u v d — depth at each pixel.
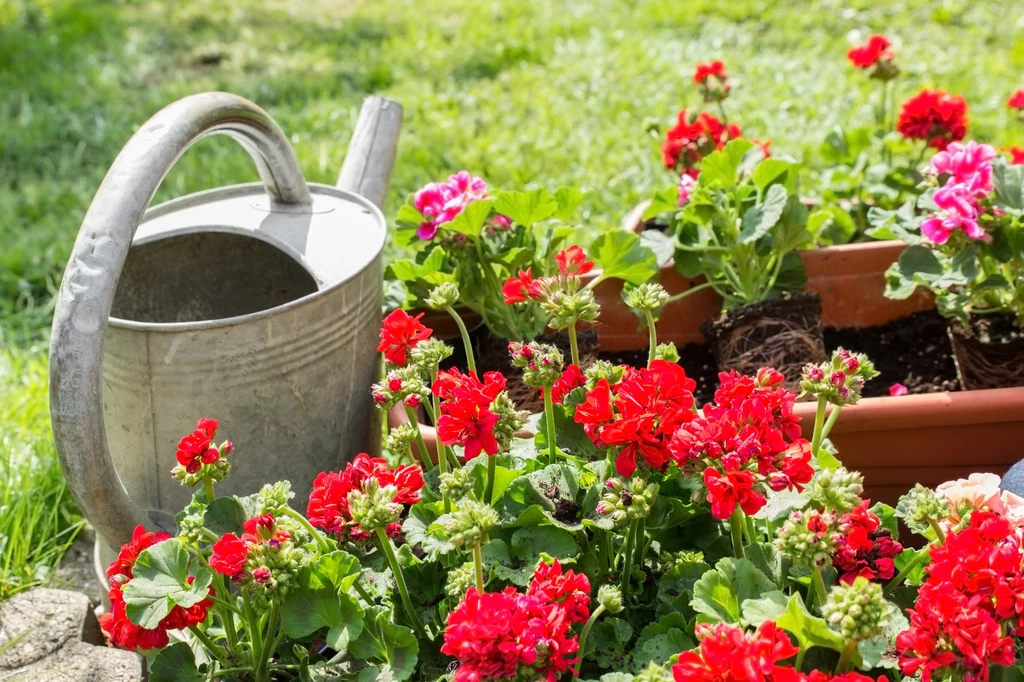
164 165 1.67
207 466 1.45
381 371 2.11
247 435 1.80
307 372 1.83
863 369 1.47
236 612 1.42
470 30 5.79
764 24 5.69
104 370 1.78
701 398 2.35
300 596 1.35
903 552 1.42
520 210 2.12
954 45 5.18
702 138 2.79
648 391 1.31
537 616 1.14
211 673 1.42
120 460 1.85
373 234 2.03
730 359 2.28
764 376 1.41
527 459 1.59
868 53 2.90
